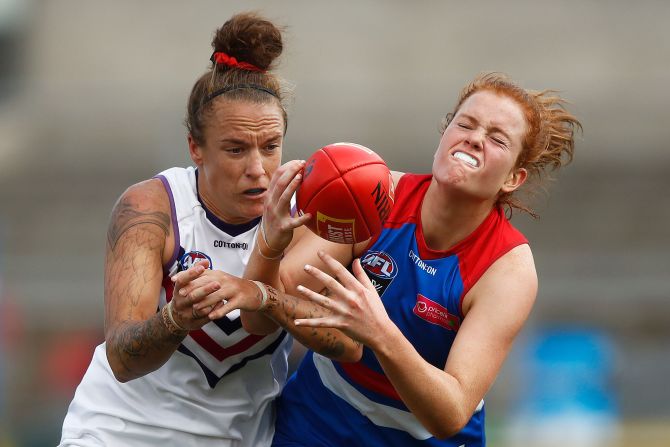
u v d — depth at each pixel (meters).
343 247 13.39
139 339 11.74
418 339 13.53
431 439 14.30
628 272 55.75
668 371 41.56
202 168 13.36
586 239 61.09
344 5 84.00
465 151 12.73
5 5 79.12
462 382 12.06
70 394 43.59
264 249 11.98
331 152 11.84
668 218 63.00
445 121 14.50
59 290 52.41
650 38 81.94
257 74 12.83
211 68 13.02
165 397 13.69
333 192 11.63
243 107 12.51
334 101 71.50
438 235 13.35
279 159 13.01
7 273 54.31
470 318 12.81
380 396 14.07
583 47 80.94
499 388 40.25
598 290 53.50
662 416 40.91
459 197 12.87
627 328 52.03
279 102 12.95
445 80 75.25
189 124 13.17
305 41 81.50
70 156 66.19
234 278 11.70
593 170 66.25
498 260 13.20
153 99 71.62
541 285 53.94
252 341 13.66
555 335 42.34
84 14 82.81
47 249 58.94
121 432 13.62
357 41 81.56
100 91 72.50
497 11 83.81
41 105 71.00
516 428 39.28
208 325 13.31
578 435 39.44
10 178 64.12
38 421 40.88
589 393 40.94
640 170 66.50
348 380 14.21
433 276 13.34
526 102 13.05
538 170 14.07
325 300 11.05
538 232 61.00
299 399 14.76
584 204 63.53
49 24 82.12
